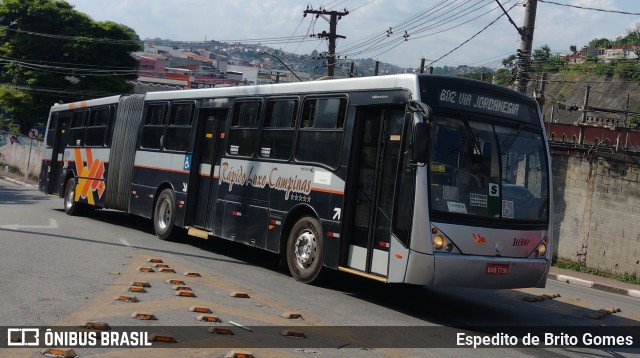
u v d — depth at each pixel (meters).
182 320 7.79
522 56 21.08
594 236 20.05
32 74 53.16
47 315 7.63
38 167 47.62
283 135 12.22
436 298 11.41
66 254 12.24
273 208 12.10
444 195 9.26
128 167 17.83
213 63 128.38
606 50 50.56
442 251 9.12
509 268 9.54
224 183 13.70
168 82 84.12
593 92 44.44
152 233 17.20
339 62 35.16
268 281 11.19
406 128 9.52
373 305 10.00
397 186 9.52
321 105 11.40
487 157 9.72
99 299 8.58
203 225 14.39
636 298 16.67
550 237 10.18
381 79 10.21
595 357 8.05
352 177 10.53
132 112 18.17
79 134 21.41
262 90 13.02
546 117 43.94
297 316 8.53
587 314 11.20
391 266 9.44
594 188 20.14
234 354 6.39
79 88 54.31
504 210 9.67
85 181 20.31
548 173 10.33
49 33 55.12
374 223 10.00
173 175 15.60
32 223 17.33
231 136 13.76
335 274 11.28
